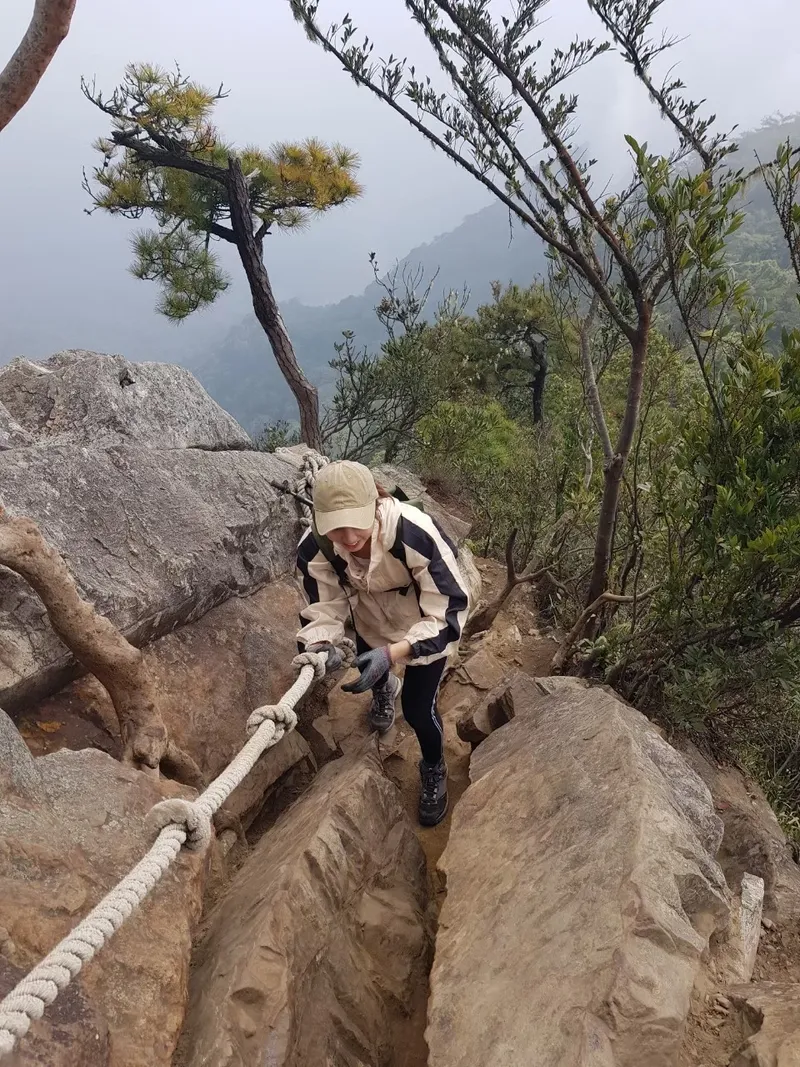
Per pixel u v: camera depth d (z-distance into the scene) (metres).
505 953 2.25
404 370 11.72
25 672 3.04
